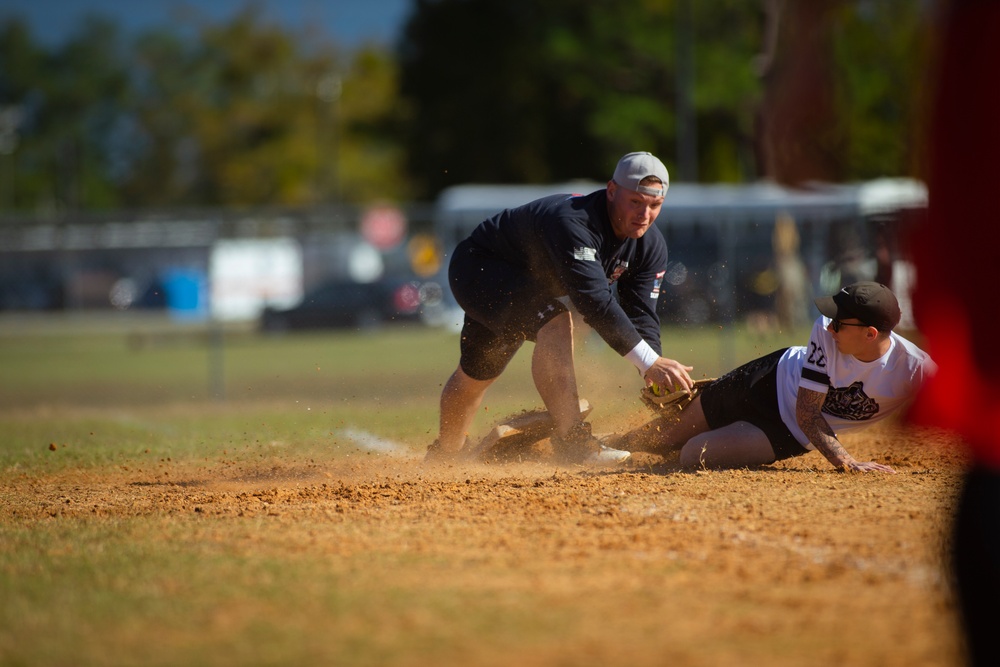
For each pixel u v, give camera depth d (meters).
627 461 22.20
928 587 11.77
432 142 171.50
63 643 10.39
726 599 11.52
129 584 12.64
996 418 6.93
